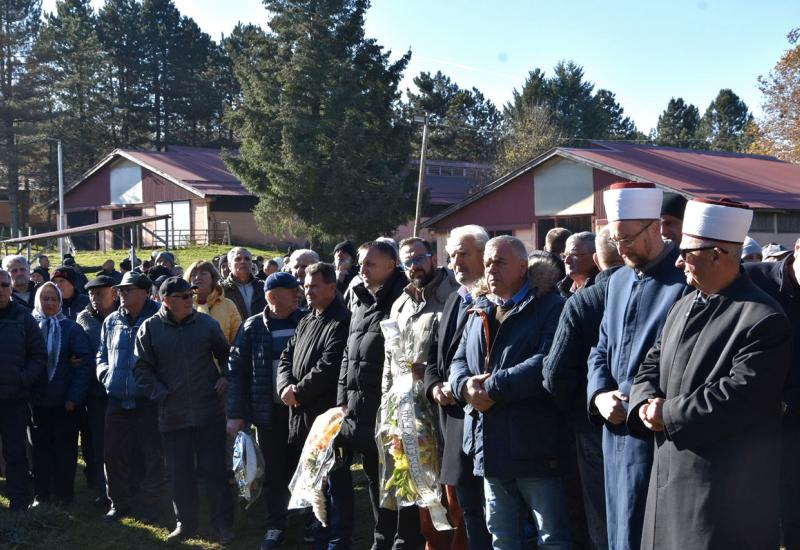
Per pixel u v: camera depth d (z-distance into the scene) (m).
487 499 4.29
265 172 33.03
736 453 3.04
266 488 5.91
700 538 3.05
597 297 3.98
